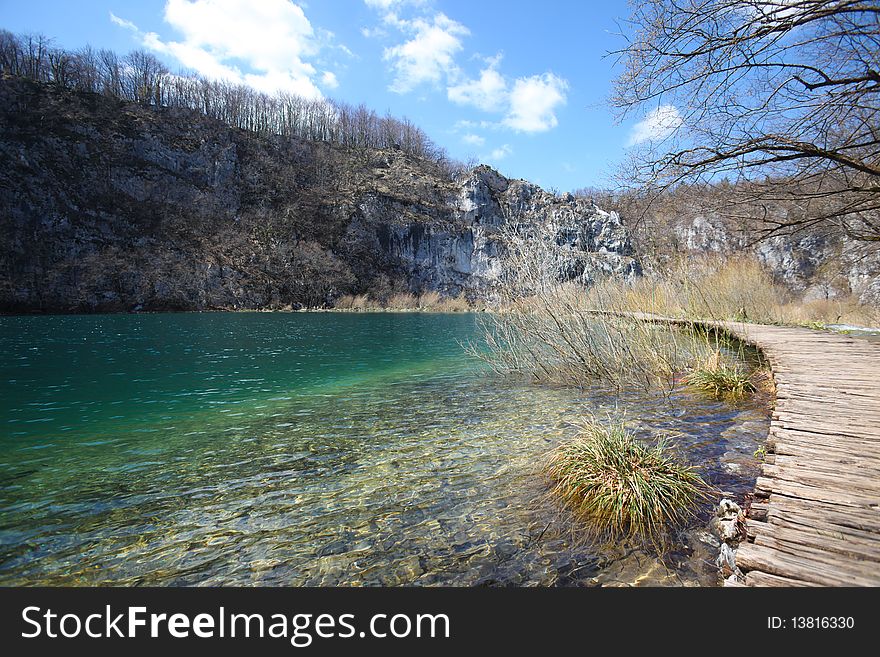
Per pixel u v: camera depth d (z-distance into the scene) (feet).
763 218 25.89
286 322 135.33
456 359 57.57
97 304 174.29
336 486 17.31
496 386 37.65
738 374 33.04
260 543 13.33
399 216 294.46
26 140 200.75
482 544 12.80
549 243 41.24
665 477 14.66
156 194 231.30
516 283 39.50
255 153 295.89
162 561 12.56
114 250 197.06
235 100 327.47
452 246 296.92
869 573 8.64
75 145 215.72
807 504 11.19
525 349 41.42
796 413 19.12
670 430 22.65
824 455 14.28
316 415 28.94
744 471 16.84
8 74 228.02
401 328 117.08
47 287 170.09
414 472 18.48
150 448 22.53
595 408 28.50
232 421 27.73
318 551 12.82
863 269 77.41
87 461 20.67
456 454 20.54
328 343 78.28
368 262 270.05
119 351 64.03
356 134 397.60
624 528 13.12
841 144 21.58
